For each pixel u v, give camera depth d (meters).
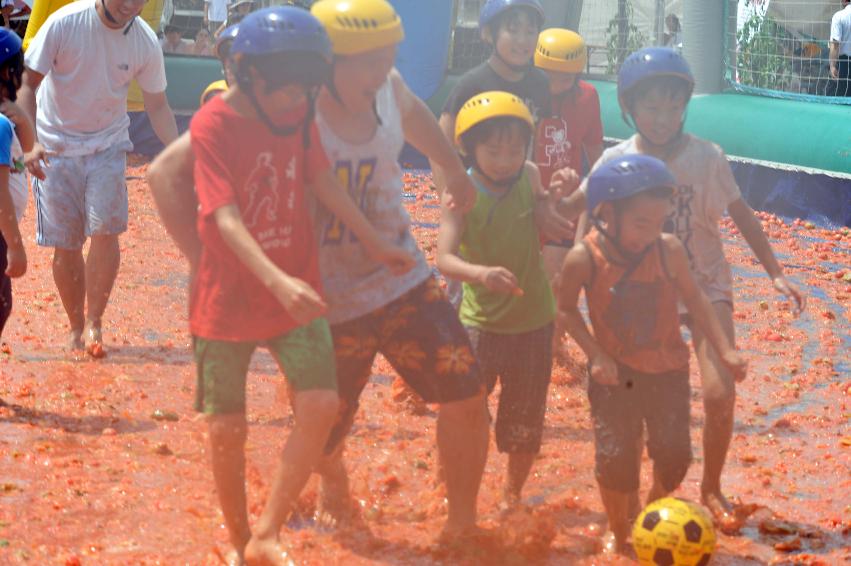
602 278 4.54
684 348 4.64
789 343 8.49
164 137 8.15
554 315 5.02
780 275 5.14
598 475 4.56
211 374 4.14
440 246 4.79
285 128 4.05
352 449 5.86
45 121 7.70
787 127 13.91
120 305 9.12
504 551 4.60
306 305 3.86
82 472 5.46
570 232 4.93
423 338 4.47
